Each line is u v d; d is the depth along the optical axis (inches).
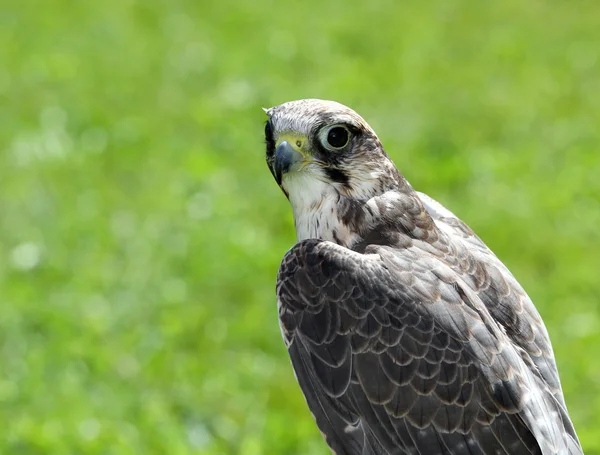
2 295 532.4
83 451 441.4
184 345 505.4
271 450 444.8
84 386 477.1
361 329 269.4
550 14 908.6
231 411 465.1
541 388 266.8
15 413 460.8
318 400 274.8
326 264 276.2
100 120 729.0
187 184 642.2
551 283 551.2
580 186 634.8
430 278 272.5
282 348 503.2
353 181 288.0
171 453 439.5
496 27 888.3
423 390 264.1
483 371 261.9
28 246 577.9
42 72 810.2
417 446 265.0
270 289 542.0
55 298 534.6
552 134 706.2
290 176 291.3
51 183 645.3
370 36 876.0
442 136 701.9
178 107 752.3
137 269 557.9
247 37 880.9
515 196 625.6
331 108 289.1
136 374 484.1
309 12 933.2
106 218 606.5
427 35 876.0
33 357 490.9
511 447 258.5
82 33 889.5
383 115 738.2
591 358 490.9
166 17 924.6
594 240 585.3
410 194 291.7
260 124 723.4
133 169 663.8
